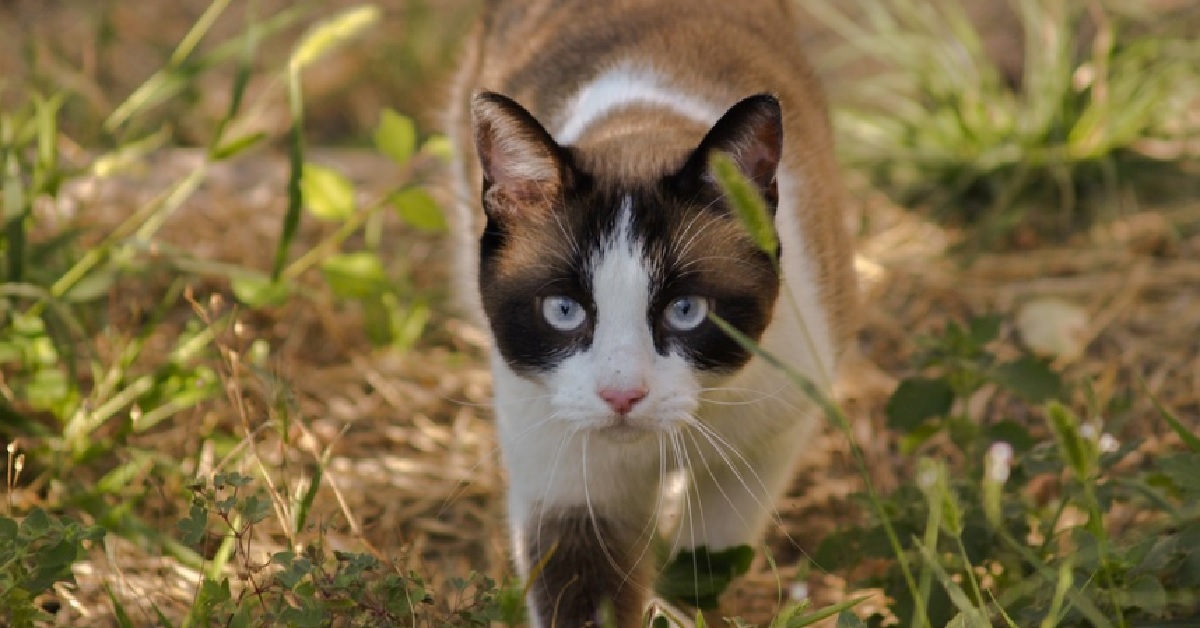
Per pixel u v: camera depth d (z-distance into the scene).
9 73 9.21
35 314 5.97
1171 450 5.82
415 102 9.53
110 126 6.74
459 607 4.66
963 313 7.30
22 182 6.68
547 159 4.33
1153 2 9.62
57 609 5.02
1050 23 8.66
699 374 4.38
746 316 4.39
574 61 5.36
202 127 9.15
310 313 7.18
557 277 4.30
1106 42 8.46
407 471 6.09
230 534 4.60
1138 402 6.25
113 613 4.86
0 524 4.25
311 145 9.28
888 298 7.42
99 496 5.41
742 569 4.98
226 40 10.15
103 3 10.31
